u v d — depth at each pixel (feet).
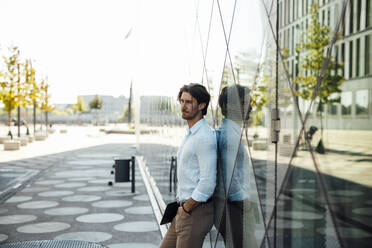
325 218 4.70
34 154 62.39
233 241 9.16
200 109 9.37
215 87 11.66
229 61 9.99
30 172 40.93
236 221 8.91
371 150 3.84
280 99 6.33
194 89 9.29
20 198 27.32
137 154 63.41
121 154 63.52
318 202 4.89
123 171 29.76
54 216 22.13
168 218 9.81
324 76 4.75
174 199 19.98
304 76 5.38
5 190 30.40
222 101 10.62
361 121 3.98
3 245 11.46
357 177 4.06
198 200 8.90
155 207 24.72
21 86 88.43
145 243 17.31
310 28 5.20
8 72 86.17
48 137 116.88
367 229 3.90
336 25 4.49
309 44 5.23
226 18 10.46
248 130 8.16
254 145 7.72
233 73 9.58
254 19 8.02
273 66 6.74
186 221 9.27
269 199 6.77
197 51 14.94
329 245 4.60
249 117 8.14
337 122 4.44
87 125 253.85
